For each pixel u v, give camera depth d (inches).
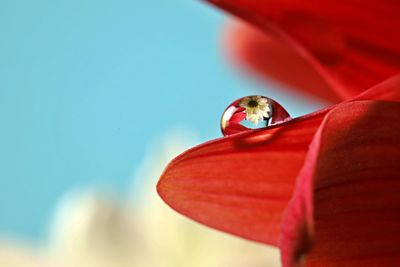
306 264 3.3
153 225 8.2
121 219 8.1
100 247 8.0
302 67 4.6
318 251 3.3
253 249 7.9
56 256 7.9
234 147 3.4
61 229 8.1
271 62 4.7
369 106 3.3
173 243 8.1
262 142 3.4
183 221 8.1
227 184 3.4
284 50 4.7
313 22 3.8
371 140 3.3
